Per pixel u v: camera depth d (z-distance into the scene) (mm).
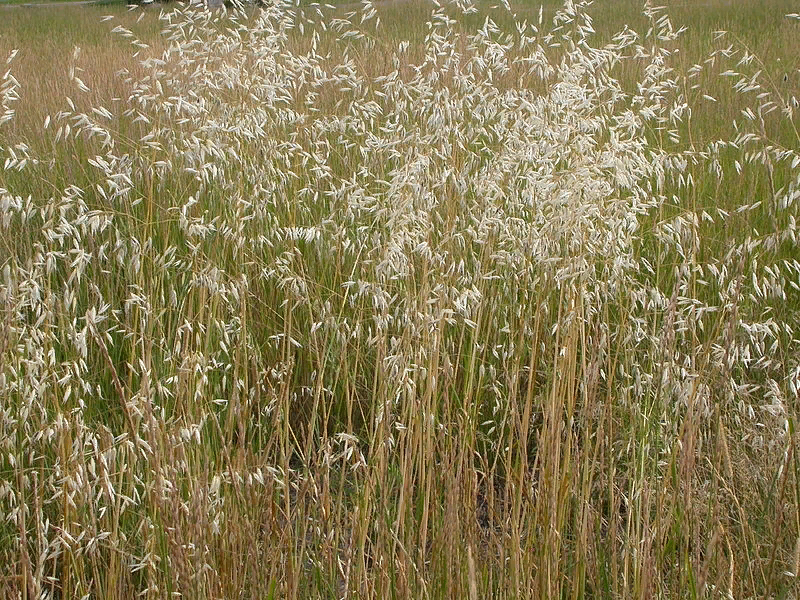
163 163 3605
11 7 23141
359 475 2691
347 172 4578
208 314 3236
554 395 2383
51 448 2721
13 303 2531
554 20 4582
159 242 4027
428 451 2467
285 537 2324
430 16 13523
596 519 2463
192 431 2434
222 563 2252
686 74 7062
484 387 3166
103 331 3420
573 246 3012
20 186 4512
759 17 12484
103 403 3199
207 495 2236
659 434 2689
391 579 2242
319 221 4164
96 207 4055
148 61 4328
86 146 4957
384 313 2887
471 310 3371
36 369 2498
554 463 2256
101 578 2428
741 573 2338
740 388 2844
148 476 2443
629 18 12867
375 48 7098
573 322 2717
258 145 4051
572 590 2305
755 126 5359
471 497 2373
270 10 4480
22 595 2117
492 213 3373
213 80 4223
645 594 2064
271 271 3375
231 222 3623
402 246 2920
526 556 2238
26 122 5602
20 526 2064
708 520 2402
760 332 3193
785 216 4234
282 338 3521
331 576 2283
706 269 3816
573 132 3434
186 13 4492
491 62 4500
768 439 2723
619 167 3178
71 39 12922
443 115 4047
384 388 2559
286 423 2605
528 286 3457
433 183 3553
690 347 3115
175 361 2852
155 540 2416
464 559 2217
